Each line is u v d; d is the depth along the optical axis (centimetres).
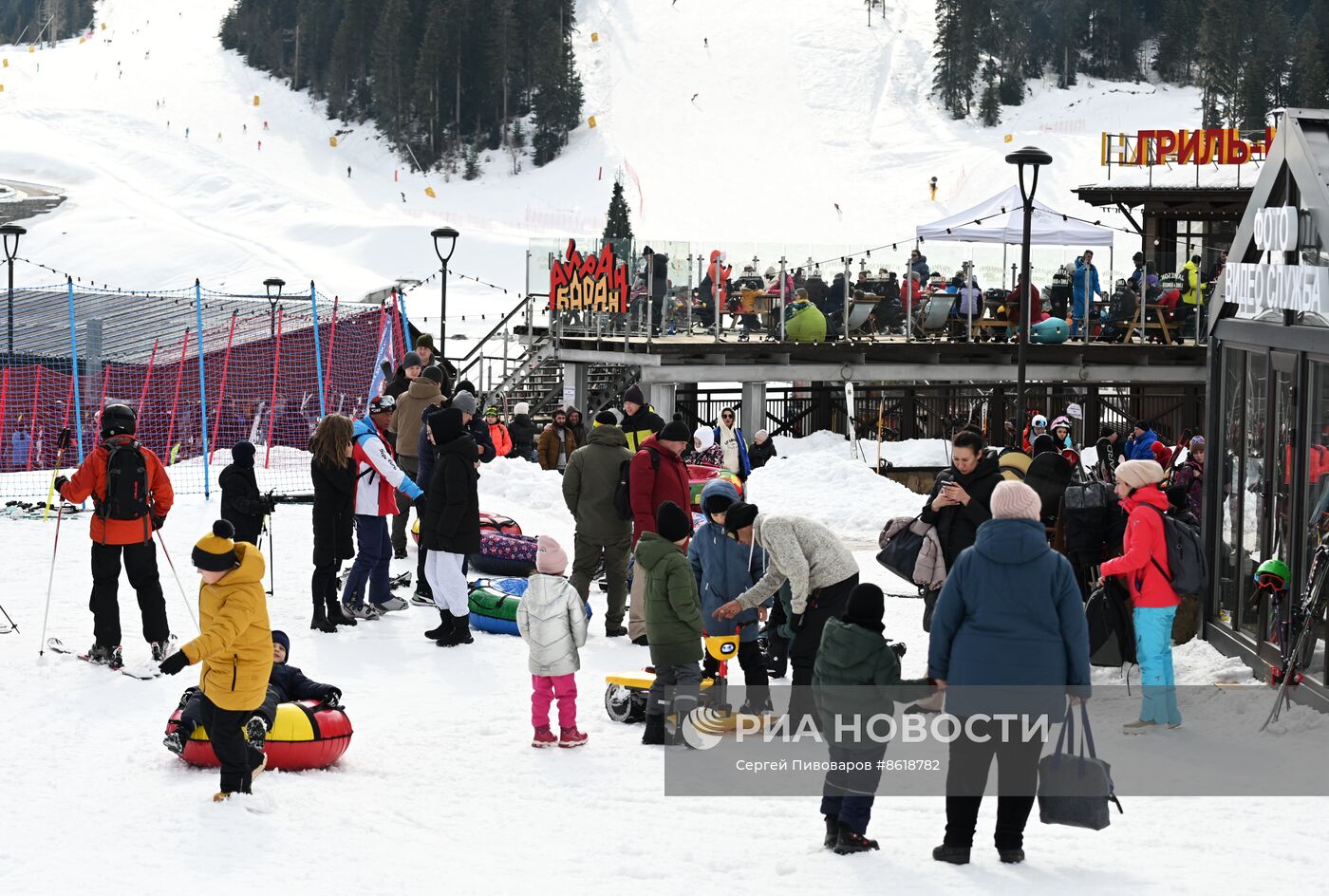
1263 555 1335
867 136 19188
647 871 798
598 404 3488
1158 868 788
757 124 19500
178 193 16188
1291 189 1341
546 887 773
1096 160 17050
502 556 1809
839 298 3588
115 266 12600
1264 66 18650
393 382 1902
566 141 19462
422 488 1622
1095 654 1196
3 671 1286
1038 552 793
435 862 825
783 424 3666
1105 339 3753
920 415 3738
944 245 3738
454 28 19875
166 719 1159
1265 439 1338
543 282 3872
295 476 2572
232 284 11906
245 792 951
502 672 1359
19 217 14550
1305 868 784
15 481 2669
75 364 2541
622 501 1507
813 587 1127
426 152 19375
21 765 1022
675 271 3516
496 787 997
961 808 804
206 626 923
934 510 1205
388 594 1597
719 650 1185
